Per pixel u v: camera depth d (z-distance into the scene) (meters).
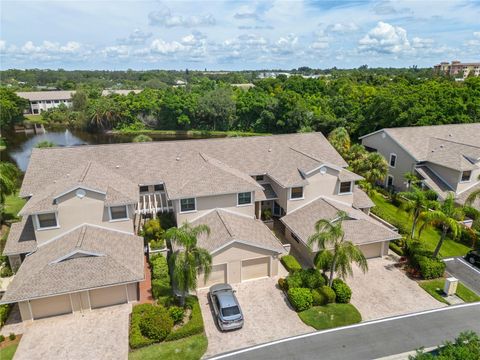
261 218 35.81
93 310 24.42
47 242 27.36
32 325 23.03
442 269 28.38
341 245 24.52
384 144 48.94
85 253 24.72
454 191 39.91
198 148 38.34
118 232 28.66
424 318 23.75
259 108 104.50
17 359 20.25
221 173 32.16
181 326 22.64
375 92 85.56
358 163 42.69
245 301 25.53
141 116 110.19
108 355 20.50
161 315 22.00
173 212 33.03
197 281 26.80
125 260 25.44
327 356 20.45
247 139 40.62
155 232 31.05
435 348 21.00
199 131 108.00
